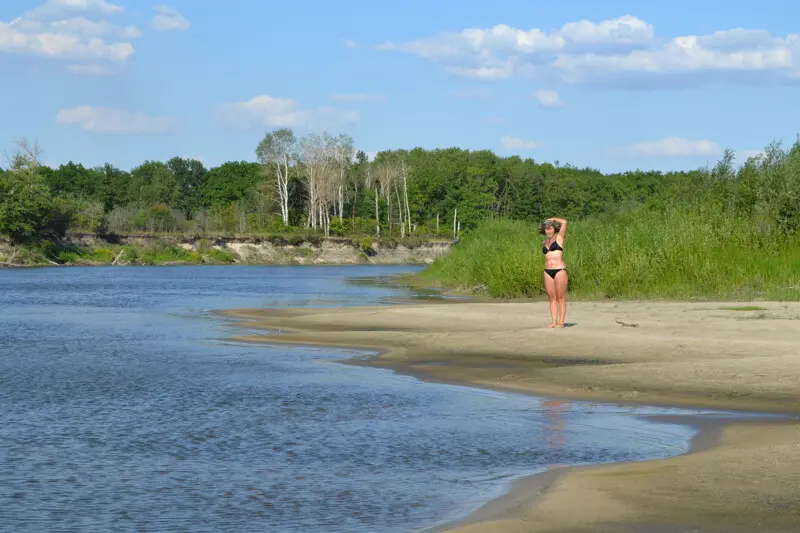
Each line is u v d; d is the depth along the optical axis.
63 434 9.88
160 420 10.69
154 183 158.62
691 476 7.14
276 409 11.38
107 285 54.56
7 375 14.78
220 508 6.88
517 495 6.89
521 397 12.02
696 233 31.17
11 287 51.78
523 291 34.50
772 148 38.69
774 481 6.85
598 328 18.50
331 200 135.38
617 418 10.32
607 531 5.75
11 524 6.50
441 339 18.31
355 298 37.88
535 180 162.50
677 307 23.33
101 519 6.60
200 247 115.06
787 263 29.23
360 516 6.54
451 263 52.31
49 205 99.94
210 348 18.92
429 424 10.23
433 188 154.62
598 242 33.31
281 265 114.19
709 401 11.11
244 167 173.12
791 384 11.77
